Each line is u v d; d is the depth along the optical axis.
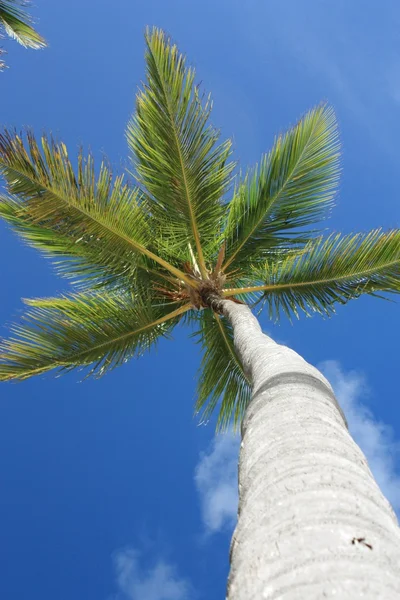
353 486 2.08
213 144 7.98
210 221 8.62
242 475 2.59
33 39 11.71
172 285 9.20
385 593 1.46
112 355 8.37
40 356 7.74
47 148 6.80
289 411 2.88
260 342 5.23
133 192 7.91
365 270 7.94
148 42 7.36
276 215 8.55
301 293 8.55
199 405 9.84
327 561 1.60
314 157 8.05
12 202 7.61
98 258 8.02
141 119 7.89
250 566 1.74
